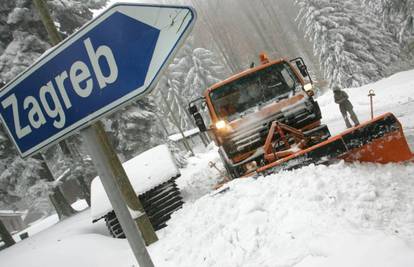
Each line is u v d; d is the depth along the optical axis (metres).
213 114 8.43
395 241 3.67
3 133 16.53
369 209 4.52
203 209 6.84
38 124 1.76
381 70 33.62
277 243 4.61
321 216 4.63
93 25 1.53
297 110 7.96
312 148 5.97
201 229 6.14
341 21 32.62
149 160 10.73
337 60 31.94
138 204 7.98
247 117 7.99
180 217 7.93
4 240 18.86
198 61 49.06
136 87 1.49
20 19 15.79
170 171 10.20
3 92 1.81
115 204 1.67
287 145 7.32
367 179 5.15
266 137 7.93
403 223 4.12
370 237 3.89
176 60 54.06
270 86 8.47
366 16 35.47
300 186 5.44
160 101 54.12
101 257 8.01
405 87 19.39
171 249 6.31
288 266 4.08
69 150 18.42
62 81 1.66
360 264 3.57
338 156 5.90
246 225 5.27
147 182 10.02
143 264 1.65
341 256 3.80
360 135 5.86
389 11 31.16
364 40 33.34
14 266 8.85
